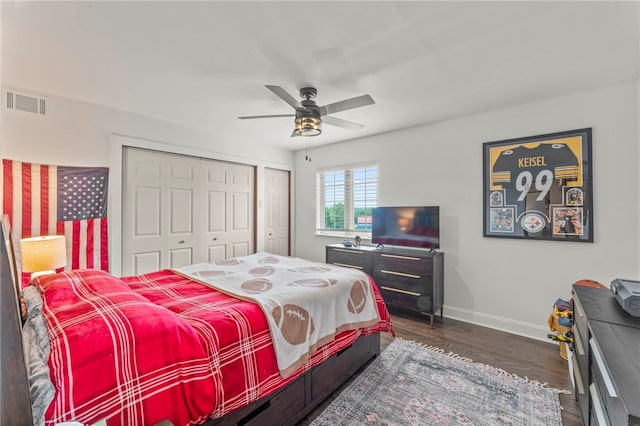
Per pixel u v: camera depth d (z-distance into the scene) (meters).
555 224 2.67
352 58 1.99
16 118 2.39
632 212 2.34
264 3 1.46
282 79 2.29
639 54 1.93
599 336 1.15
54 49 1.86
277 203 4.78
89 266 2.75
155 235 3.31
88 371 0.96
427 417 1.71
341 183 4.44
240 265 2.63
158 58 1.98
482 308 3.11
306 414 1.71
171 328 1.20
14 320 0.71
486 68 2.13
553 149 2.67
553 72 2.19
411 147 3.61
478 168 3.11
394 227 3.58
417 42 1.80
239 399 1.32
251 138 4.17
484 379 2.09
